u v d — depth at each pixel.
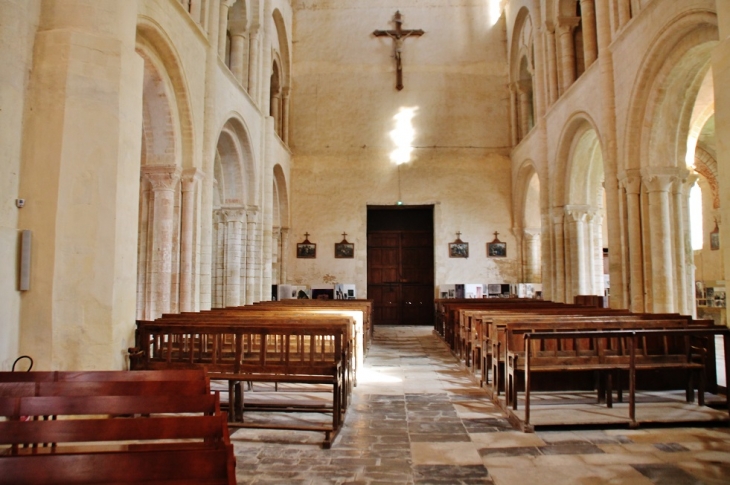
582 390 8.88
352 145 24.34
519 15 22.33
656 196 12.48
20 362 6.43
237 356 7.21
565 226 17.95
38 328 6.50
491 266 23.69
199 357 7.63
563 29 17.44
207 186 13.34
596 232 17.89
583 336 6.89
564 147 17.45
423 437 6.66
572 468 5.55
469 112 24.41
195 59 12.83
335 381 6.83
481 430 6.92
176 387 4.61
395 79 24.61
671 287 12.38
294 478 5.36
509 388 7.79
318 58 24.78
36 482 2.88
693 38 10.70
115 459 2.93
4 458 2.88
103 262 6.86
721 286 22.33
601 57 13.89
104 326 6.80
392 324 26.41
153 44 11.09
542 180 19.02
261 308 12.41
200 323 7.86
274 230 23.16
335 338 7.04
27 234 6.54
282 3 22.77
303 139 24.45
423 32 24.78
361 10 24.97
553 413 7.34
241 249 17.81
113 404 4.00
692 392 7.94
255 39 18.31
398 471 5.54
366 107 24.52
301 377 6.89
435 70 24.61
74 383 4.55
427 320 26.41
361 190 24.11
